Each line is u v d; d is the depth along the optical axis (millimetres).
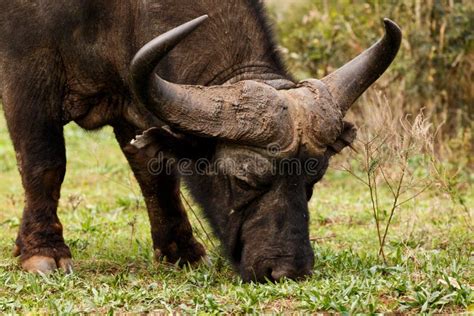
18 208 34750
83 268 23469
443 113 39062
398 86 38938
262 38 21734
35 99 23016
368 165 24250
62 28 22641
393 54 21047
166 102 19750
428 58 39406
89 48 22719
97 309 19047
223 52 21484
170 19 21750
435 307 18516
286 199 19984
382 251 23078
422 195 32469
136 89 19438
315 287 19266
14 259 24234
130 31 22344
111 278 21438
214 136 19922
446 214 29703
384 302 18875
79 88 23281
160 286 21016
